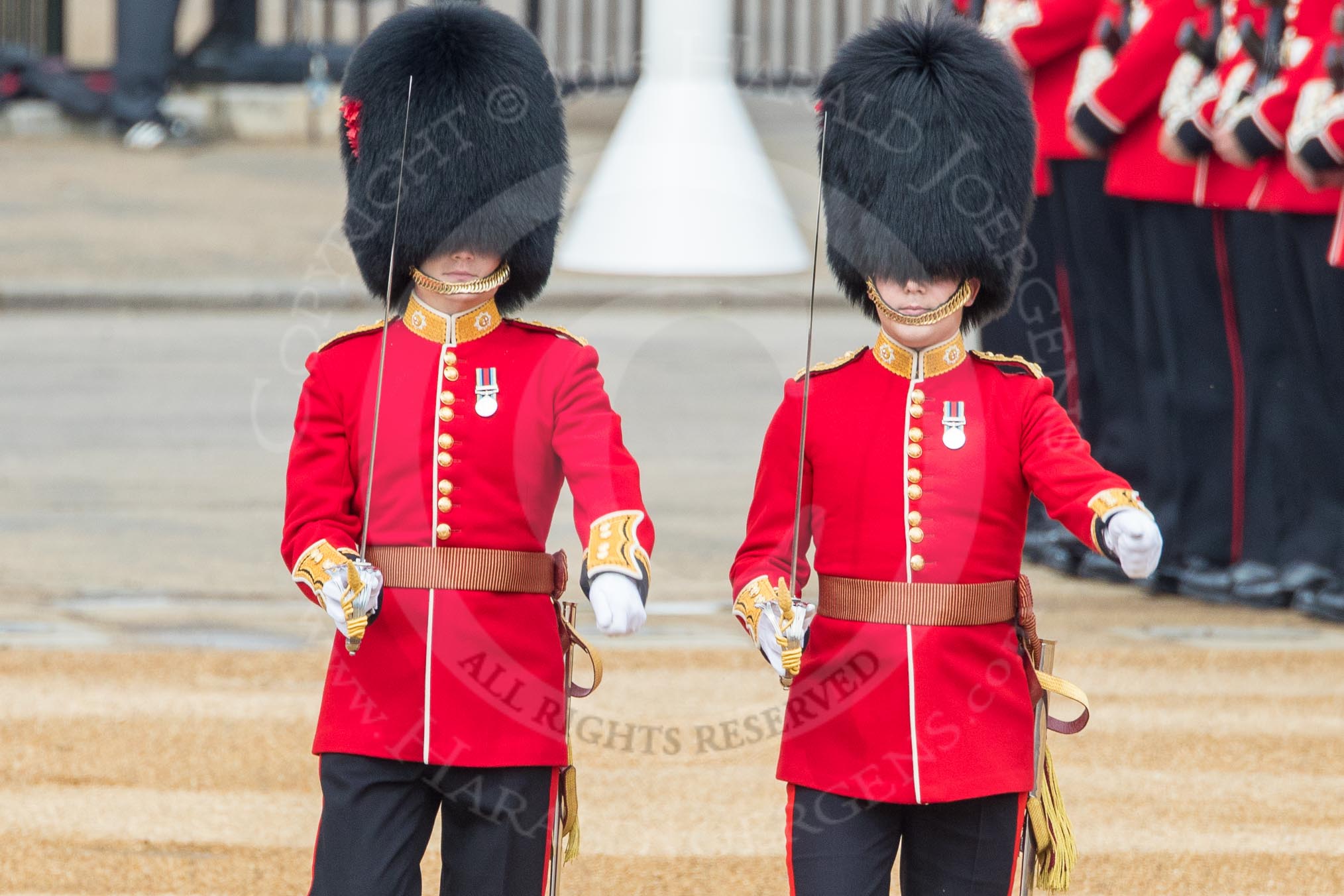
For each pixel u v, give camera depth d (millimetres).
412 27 11078
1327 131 19688
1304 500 21719
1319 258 20891
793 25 46562
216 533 24609
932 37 11367
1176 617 21516
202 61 67750
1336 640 20469
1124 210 23281
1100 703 17984
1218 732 17094
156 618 20781
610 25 49344
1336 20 19812
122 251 48156
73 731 16859
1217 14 21656
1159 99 22203
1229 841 14508
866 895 10328
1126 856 14172
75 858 14016
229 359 38094
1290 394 21844
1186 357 22375
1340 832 14727
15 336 40750
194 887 13562
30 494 26594
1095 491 10094
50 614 20844
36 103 67062
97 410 32812
